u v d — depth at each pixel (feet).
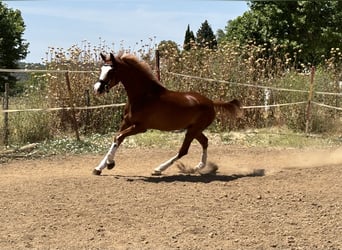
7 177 27.86
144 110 27.53
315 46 88.58
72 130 43.55
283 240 18.58
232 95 49.14
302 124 49.26
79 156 35.22
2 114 39.86
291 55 87.35
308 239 18.76
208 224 20.04
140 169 30.91
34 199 22.89
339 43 88.69
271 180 27.45
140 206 22.03
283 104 47.75
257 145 41.65
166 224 19.97
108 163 28.43
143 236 18.71
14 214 20.81
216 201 23.03
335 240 18.70
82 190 24.50
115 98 45.21
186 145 29.07
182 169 30.76
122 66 27.30
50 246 17.60
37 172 29.58
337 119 49.80
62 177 27.63
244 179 27.76
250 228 19.72
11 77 118.62
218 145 41.24
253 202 22.94
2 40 126.41
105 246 17.70
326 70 53.83
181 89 48.06
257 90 49.55
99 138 41.39
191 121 28.40
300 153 38.11
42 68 45.19
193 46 50.47
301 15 87.56
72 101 40.01
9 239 18.12
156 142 40.68
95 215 20.83
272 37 88.84
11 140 38.09
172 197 23.50
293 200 23.29
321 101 50.11
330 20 88.38
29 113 40.09
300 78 51.42
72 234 18.78
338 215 21.31
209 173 29.91
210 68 49.34
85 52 46.09
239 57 50.72
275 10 88.69
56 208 21.61
